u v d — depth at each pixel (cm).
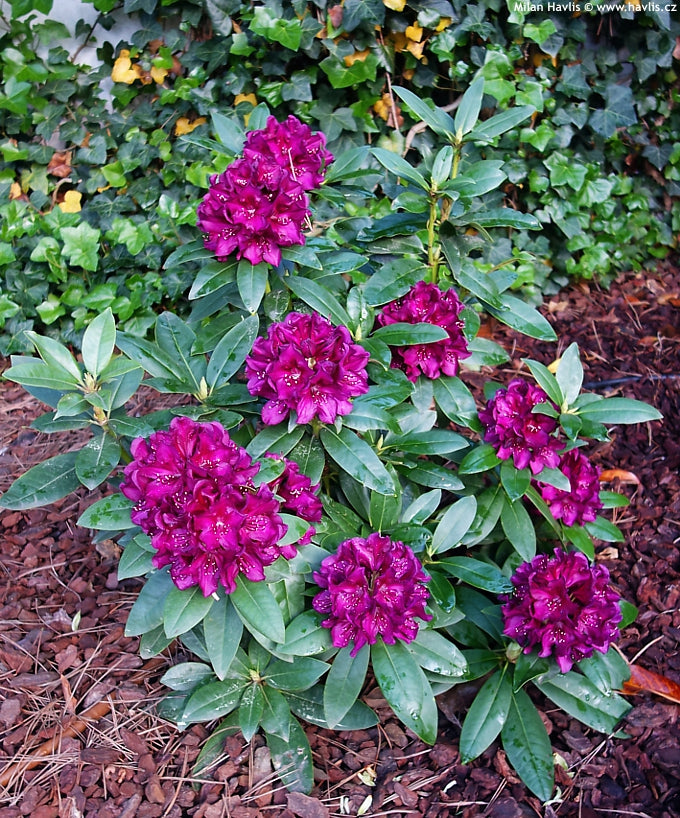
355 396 98
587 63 185
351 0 167
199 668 107
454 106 185
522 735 102
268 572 92
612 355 175
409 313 109
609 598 99
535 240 191
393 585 93
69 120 184
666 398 163
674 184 197
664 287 198
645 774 103
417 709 94
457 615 103
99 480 96
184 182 184
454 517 104
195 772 103
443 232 115
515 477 105
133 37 180
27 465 151
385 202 178
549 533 119
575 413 108
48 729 107
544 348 179
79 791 100
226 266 107
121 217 181
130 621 95
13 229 175
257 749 105
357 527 107
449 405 111
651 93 192
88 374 98
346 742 107
